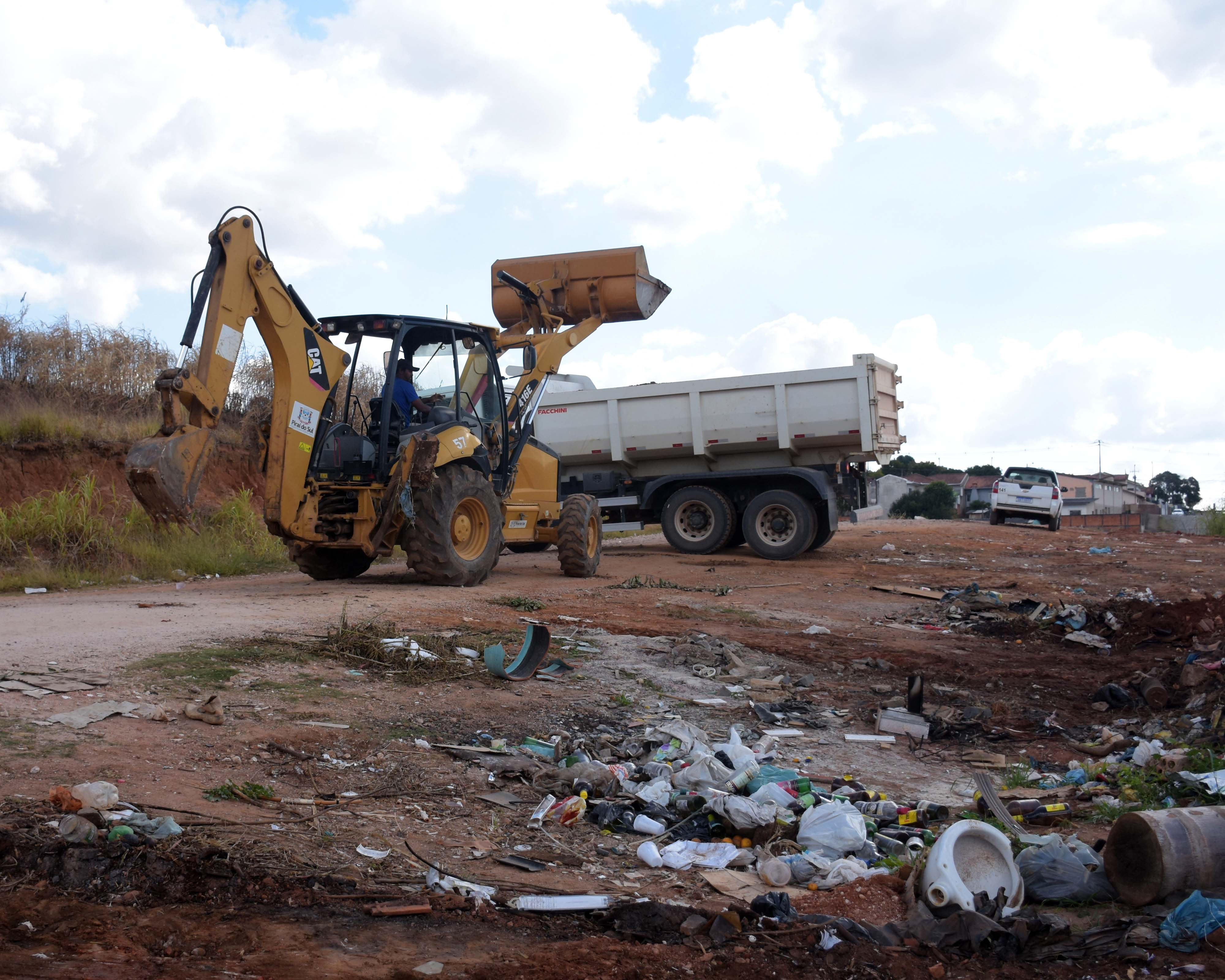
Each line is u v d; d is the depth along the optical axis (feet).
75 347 63.57
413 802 14.96
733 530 58.49
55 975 8.79
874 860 14.21
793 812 16.02
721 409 57.26
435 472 34.71
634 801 15.99
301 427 33.06
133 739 15.46
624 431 59.06
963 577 50.08
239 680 19.60
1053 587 46.80
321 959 9.66
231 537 49.44
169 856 11.39
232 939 9.93
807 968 10.36
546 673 23.94
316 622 25.98
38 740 14.75
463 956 10.02
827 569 51.90
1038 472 93.15
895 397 60.18
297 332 32.60
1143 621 33.99
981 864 12.41
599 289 48.39
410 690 20.89
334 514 34.91
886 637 32.94
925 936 11.07
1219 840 11.98
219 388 28.99
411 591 34.01
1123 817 12.41
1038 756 21.29
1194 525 116.88
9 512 46.06
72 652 20.34
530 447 45.50
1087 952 10.76
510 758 17.48
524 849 13.65
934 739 22.13
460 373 38.34
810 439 56.49
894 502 204.23
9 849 11.09
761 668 26.91
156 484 26.30
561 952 10.27
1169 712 24.16
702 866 13.53
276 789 14.60
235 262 29.89
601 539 46.70
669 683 24.72
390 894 11.42
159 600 30.42
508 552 61.62
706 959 10.37
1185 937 10.82
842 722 22.97
